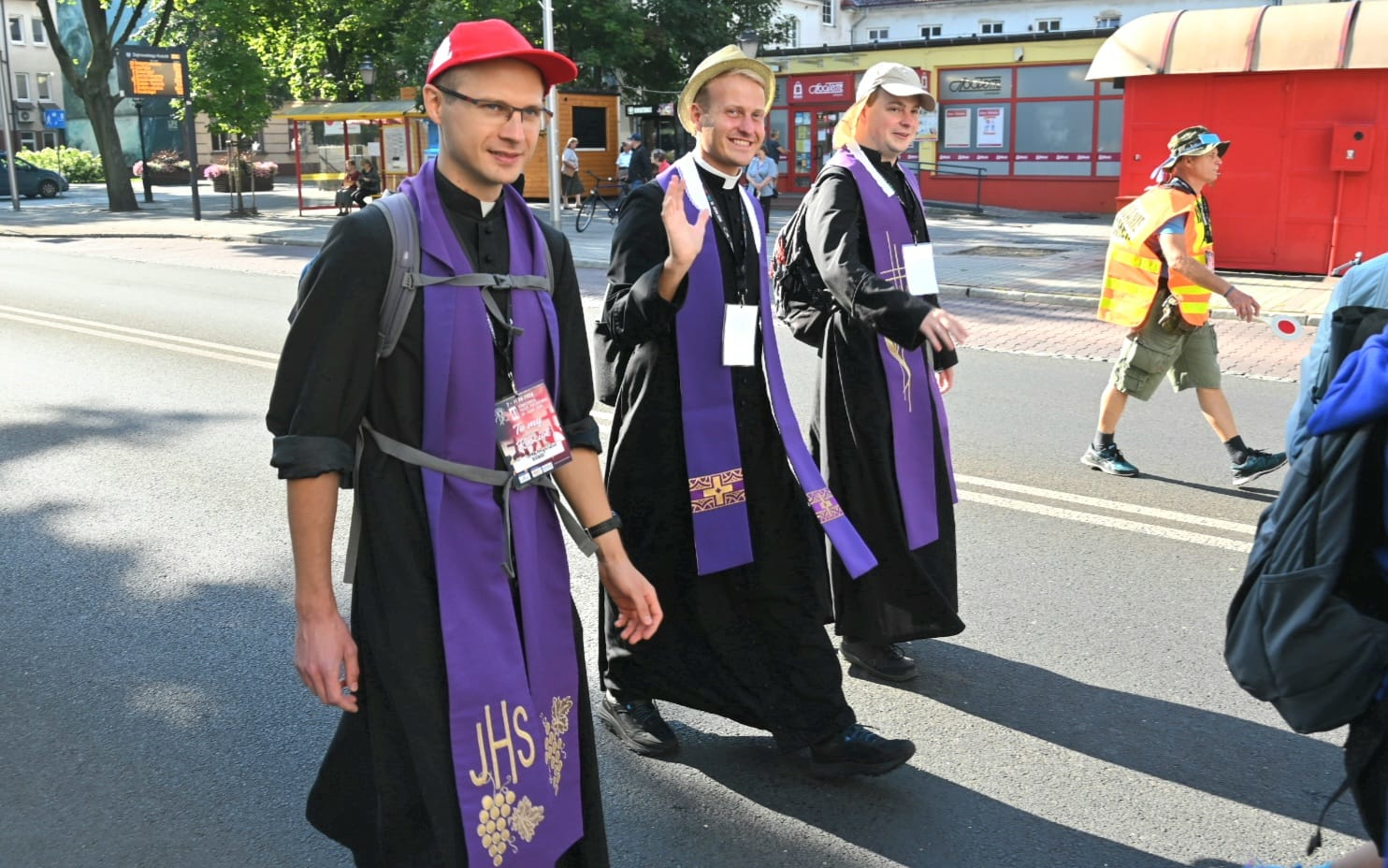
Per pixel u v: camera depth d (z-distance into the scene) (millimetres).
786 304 4035
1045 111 25953
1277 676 2355
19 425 7672
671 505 3404
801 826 3262
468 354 2201
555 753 2326
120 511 5957
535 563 2299
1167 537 5449
